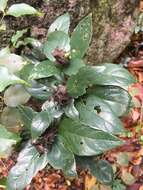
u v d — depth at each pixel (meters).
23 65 0.37
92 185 0.47
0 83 0.28
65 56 0.37
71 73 0.37
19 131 0.40
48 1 0.43
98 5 0.49
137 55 0.60
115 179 0.47
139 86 0.55
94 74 0.36
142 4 0.61
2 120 0.40
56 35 0.38
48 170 0.49
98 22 0.50
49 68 0.37
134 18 0.57
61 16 0.41
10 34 0.43
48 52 0.38
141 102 0.53
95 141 0.36
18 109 0.39
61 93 0.37
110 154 0.49
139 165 0.49
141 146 0.51
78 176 0.48
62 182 0.48
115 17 0.52
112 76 0.36
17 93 0.38
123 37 0.55
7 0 0.37
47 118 0.37
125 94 0.38
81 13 0.46
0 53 0.37
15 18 0.42
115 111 0.37
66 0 0.44
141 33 0.61
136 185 0.48
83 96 0.38
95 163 0.40
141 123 0.52
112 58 0.56
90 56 0.51
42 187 0.48
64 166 0.36
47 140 0.37
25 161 0.38
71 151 0.36
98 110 0.37
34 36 0.45
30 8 0.35
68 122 0.37
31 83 0.38
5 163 0.47
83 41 0.38
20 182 0.37
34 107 0.43
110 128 0.36
